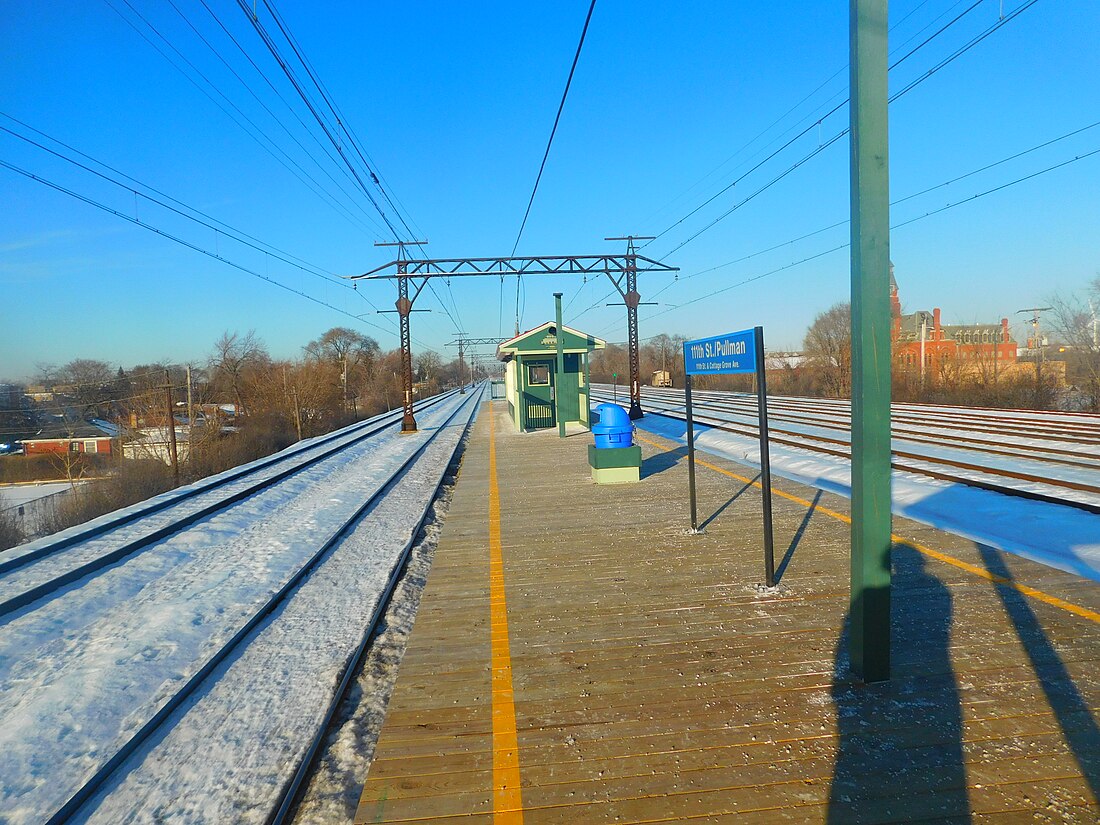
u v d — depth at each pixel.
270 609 6.28
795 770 2.95
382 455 20.91
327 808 3.20
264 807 3.19
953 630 4.30
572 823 2.69
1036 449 13.80
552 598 5.35
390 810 2.82
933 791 2.76
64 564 8.39
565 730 3.37
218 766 3.60
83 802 3.33
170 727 4.08
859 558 3.68
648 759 3.09
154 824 3.13
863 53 3.41
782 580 5.49
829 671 3.83
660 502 8.95
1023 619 4.43
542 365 22.00
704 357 6.53
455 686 3.91
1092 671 3.68
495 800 2.85
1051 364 39.09
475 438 20.33
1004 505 8.66
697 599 5.14
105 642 5.62
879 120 3.45
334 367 57.38
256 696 4.43
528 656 4.27
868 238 3.51
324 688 4.44
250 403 46.75
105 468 33.03
